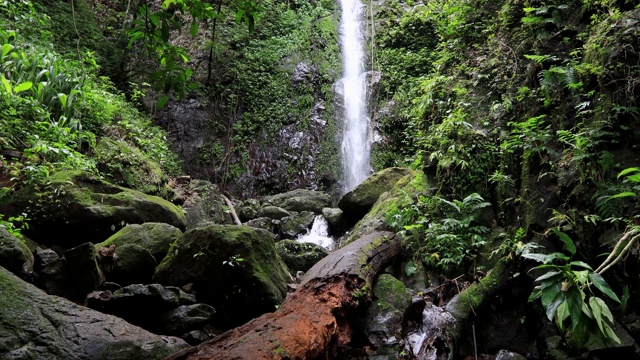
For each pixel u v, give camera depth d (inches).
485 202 191.0
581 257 157.9
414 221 206.2
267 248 173.9
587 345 140.5
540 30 212.2
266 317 132.3
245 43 423.2
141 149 281.7
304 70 412.8
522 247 163.0
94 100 261.3
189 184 289.7
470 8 265.4
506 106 206.5
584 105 171.8
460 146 206.7
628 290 142.3
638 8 179.0
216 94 390.9
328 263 169.5
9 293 115.8
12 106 211.8
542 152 185.8
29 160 202.8
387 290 165.5
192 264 169.2
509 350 157.6
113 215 196.7
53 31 340.8
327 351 133.7
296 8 475.2
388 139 368.5
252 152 374.0
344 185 371.6
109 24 405.4
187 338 145.1
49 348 108.9
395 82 394.3
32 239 185.5
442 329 153.7
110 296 148.7
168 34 109.8
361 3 478.9
